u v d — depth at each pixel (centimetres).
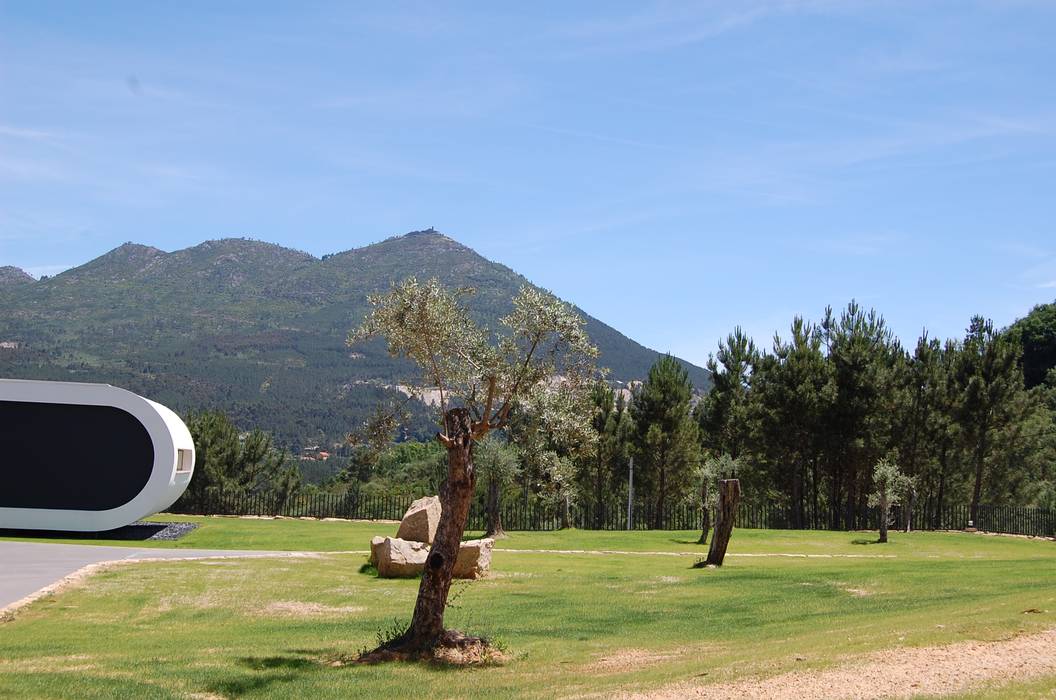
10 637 1666
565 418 1719
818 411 5216
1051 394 7619
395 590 2300
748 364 5888
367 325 1703
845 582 2366
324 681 1319
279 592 2220
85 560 2602
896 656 1180
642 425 5844
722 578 2528
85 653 1530
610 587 2391
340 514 4866
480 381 1734
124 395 3506
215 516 4581
